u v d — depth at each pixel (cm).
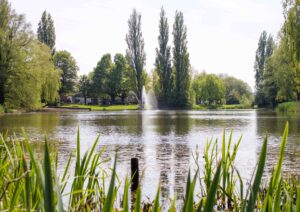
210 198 131
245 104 7875
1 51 3788
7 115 3709
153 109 6744
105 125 2634
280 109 4988
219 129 2275
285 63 4366
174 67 6706
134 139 1728
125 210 150
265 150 160
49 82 4531
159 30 6725
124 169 931
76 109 6159
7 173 307
